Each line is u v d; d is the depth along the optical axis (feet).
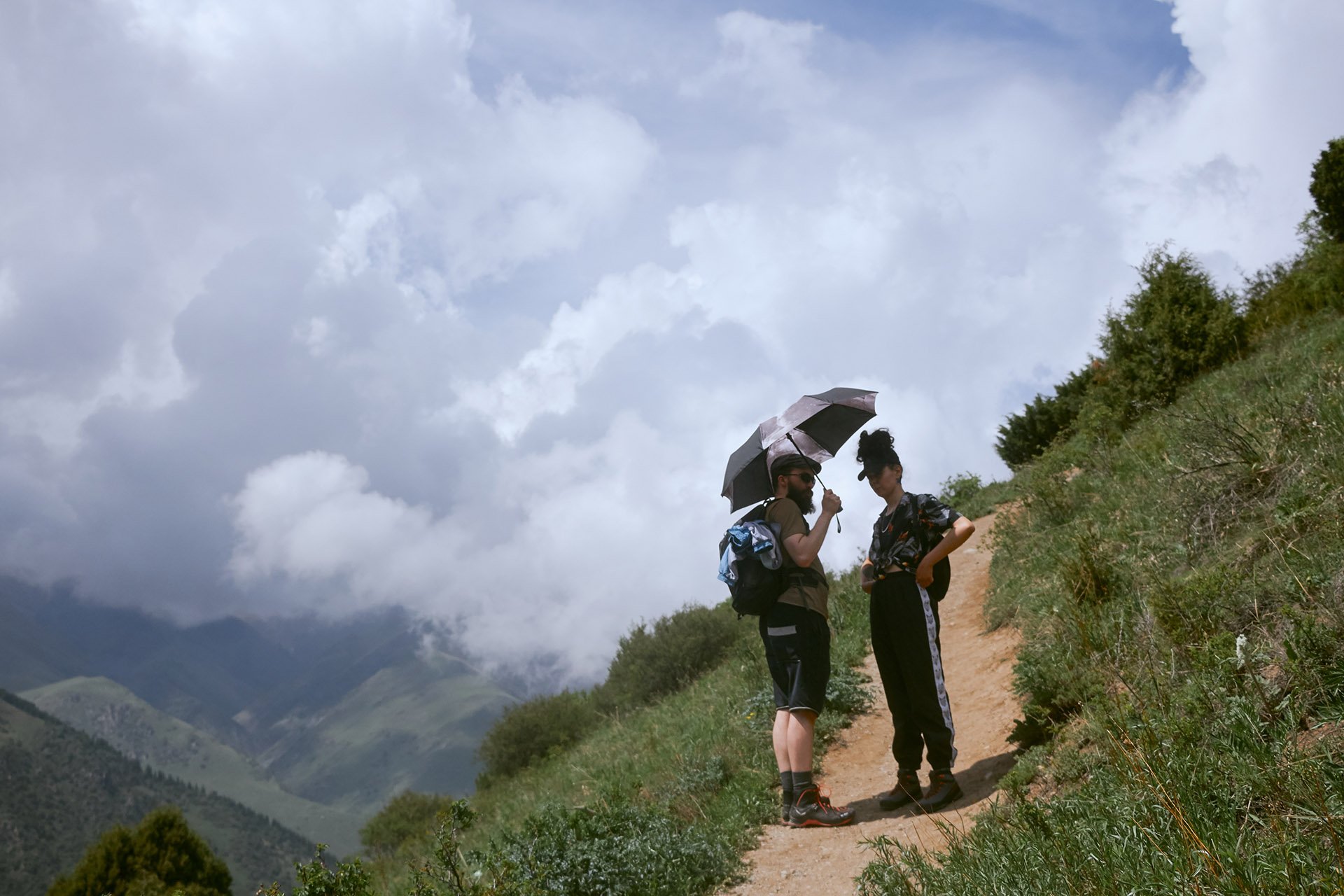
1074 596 18.79
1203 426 20.51
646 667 51.55
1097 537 21.26
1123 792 11.01
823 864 15.03
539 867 15.52
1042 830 11.17
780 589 16.79
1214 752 10.64
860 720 23.20
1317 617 11.48
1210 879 8.52
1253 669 11.55
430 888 15.93
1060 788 13.30
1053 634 18.30
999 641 24.30
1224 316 36.81
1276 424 18.10
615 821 17.17
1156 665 14.05
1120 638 15.74
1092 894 9.21
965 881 10.99
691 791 19.99
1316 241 44.68
